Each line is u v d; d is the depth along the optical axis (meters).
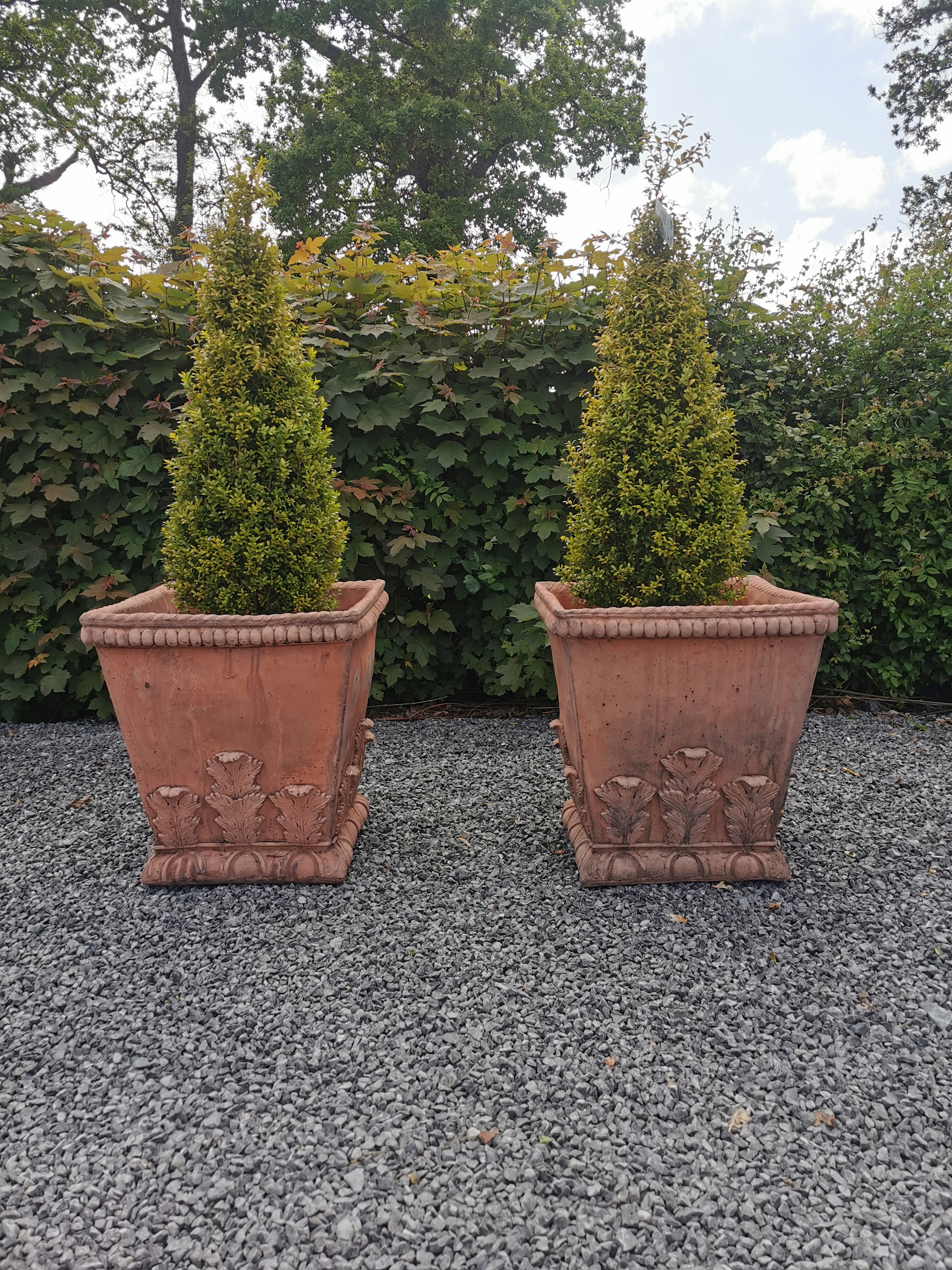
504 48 20.09
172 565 2.95
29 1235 1.53
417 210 18.73
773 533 4.71
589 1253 1.48
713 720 2.69
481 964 2.38
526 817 3.45
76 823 3.43
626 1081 1.91
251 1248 1.50
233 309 2.86
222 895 2.81
